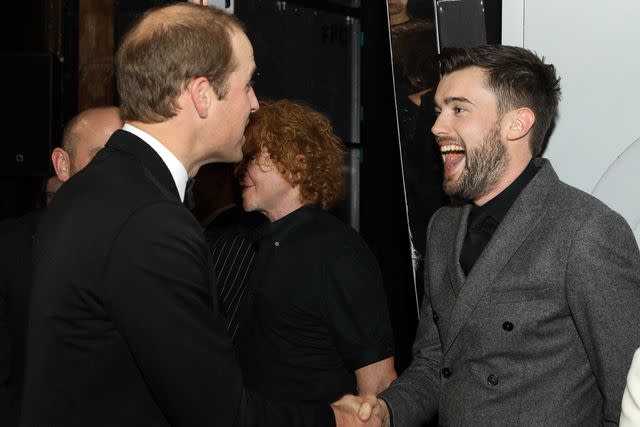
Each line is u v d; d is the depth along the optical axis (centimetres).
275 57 295
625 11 196
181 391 131
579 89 201
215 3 264
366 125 322
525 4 206
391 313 328
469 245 182
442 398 179
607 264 157
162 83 143
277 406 150
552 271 162
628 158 197
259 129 211
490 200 179
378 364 205
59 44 345
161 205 132
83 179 139
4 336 189
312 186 214
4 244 192
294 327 204
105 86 345
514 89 174
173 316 129
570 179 202
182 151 146
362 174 325
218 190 267
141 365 130
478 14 219
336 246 205
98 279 128
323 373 205
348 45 319
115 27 324
